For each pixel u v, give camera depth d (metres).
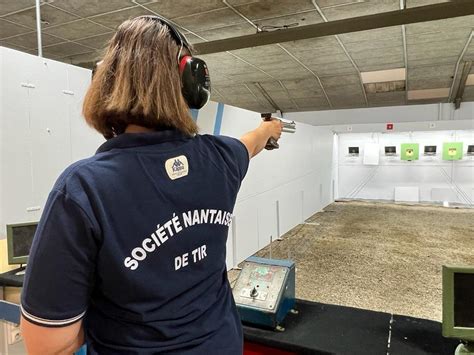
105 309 0.56
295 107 8.62
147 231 0.54
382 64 5.83
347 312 1.37
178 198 0.58
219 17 4.09
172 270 0.57
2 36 4.61
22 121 1.76
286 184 4.85
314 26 4.20
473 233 4.73
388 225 5.30
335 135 7.86
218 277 0.68
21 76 1.75
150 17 0.63
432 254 3.86
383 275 3.28
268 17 4.11
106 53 0.60
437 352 1.10
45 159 1.88
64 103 1.98
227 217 0.68
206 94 0.71
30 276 0.50
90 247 0.50
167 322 0.57
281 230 4.65
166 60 0.60
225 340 0.64
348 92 7.38
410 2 3.72
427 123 6.60
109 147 0.56
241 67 6.09
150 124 0.60
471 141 6.99
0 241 1.74
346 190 8.21
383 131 6.94
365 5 3.80
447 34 4.56
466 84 6.59
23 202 1.78
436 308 2.60
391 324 1.28
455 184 7.22
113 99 0.56
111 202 0.51
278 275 1.34
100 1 3.61
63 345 0.52
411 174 7.57
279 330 1.25
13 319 1.46
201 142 0.67
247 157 0.79
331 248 4.16
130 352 0.54
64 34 4.55
